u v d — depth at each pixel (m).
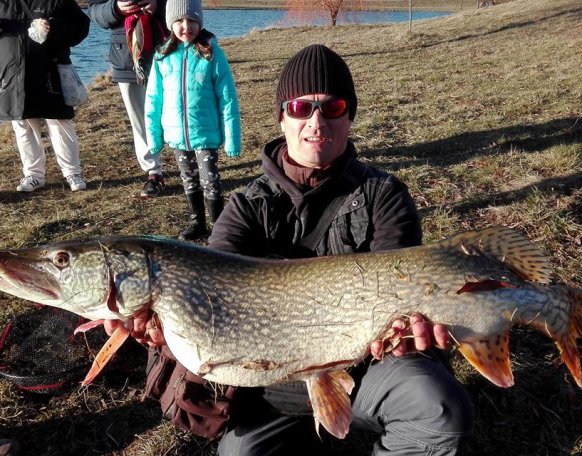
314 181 1.20
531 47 6.31
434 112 3.99
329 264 1.08
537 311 1.08
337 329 1.06
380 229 1.19
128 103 2.80
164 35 2.68
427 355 1.11
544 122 3.45
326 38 9.73
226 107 2.30
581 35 6.59
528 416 1.42
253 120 4.34
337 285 1.07
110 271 1.06
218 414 1.09
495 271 1.07
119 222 2.52
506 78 4.88
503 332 1.07
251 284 1.07
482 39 7.41
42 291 1.07
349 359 1.07
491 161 2.86
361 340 1.06
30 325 1.72
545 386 1.49
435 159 3.04
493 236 1.09
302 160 1.19
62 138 2.92
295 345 1.07
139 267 1.06
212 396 1.11
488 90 4.49
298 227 1.21
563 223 2.12
